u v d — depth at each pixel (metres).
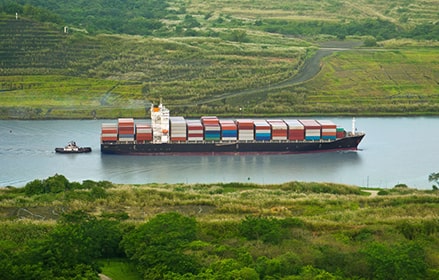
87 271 179.75
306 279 179.00
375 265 191.50
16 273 175.75
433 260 199.62
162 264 186.00
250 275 178.38
